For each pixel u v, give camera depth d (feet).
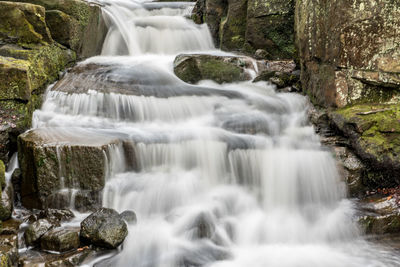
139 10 34.68
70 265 12.03
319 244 14.33
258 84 23.26
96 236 12.65
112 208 14.84
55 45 23.09
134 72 23.32
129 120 19.54
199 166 16.42
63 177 14.58
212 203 15.34
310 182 16.30
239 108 20.83
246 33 28.71
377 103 17.01
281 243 14.34
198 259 13.05
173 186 15.44
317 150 16.79
